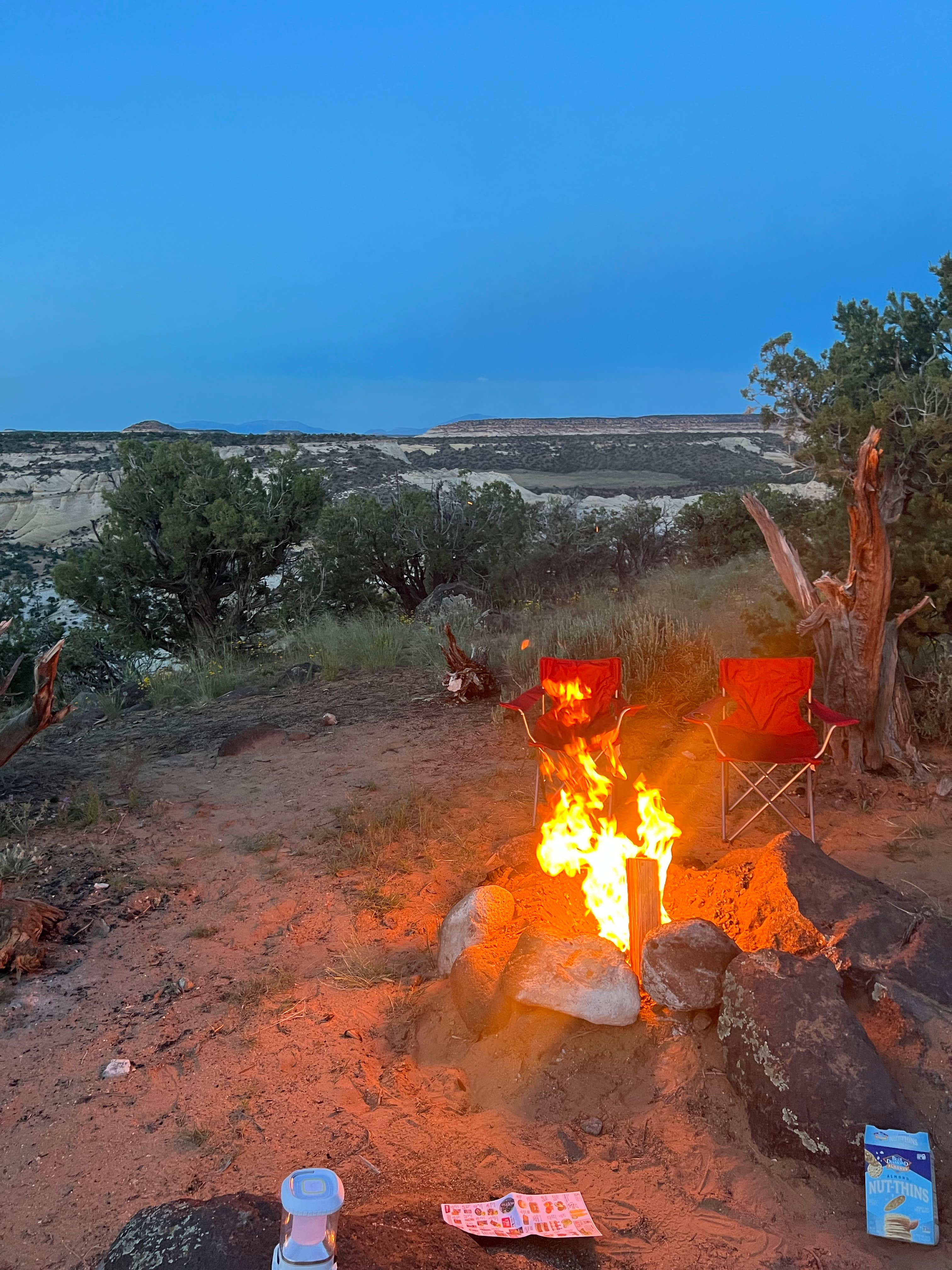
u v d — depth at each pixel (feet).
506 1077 10.16
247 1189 8.46
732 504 53.42
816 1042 8.87
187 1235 6.91
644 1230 8.02
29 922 13.75
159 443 55.21
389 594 57.26
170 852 17.57
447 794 19.69
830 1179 8.38
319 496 54.85
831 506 27.35
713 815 17.74
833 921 10.96
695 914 12.76
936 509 23.30
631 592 44.50
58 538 154.51
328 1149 9.07
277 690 31.12
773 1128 8.70
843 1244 7.88
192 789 21.33
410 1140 9.20
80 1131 9.52
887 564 17.80
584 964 10.83
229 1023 11.53
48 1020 11.76
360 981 12.44
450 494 58.85
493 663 30.40
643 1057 10.17
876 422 24.29
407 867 16.17
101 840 18.24
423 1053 11.06
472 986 11.16
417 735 24.35
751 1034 9.20
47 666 16.10
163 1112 9.80
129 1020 11.72
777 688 17.48
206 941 13.94
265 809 19.72
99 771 23.04
